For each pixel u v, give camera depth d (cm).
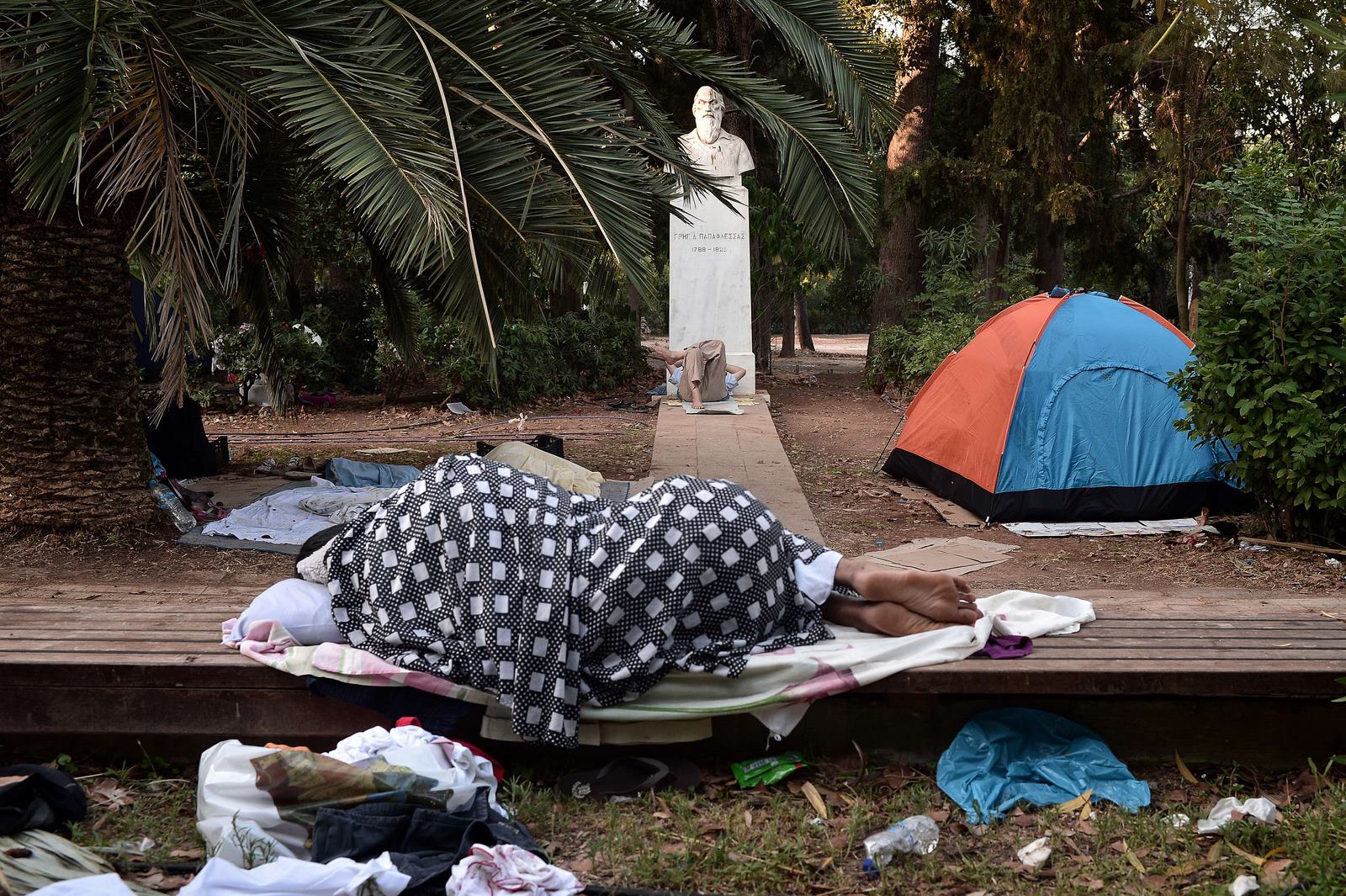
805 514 785
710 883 285
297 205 826
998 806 324
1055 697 350
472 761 315
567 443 1162
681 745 355
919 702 349
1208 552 667
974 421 815
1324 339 616
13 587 478
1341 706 345
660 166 648
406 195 417
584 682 327
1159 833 304
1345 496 614
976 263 1817
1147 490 755
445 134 470
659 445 1098
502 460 748
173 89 506
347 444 1143
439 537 336
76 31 438
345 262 1466
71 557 605
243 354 1345
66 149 411
